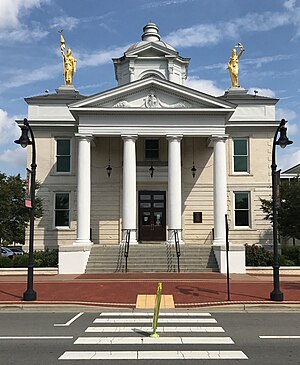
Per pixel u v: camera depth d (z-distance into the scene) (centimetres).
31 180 1559
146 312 1355
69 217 3219
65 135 3288
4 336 1017
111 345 927
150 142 3228
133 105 2758
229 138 3303
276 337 1002
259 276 2283
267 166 3278
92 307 1421
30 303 1446
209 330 1080
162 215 3170
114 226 3150
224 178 2702
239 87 3672
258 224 3216
